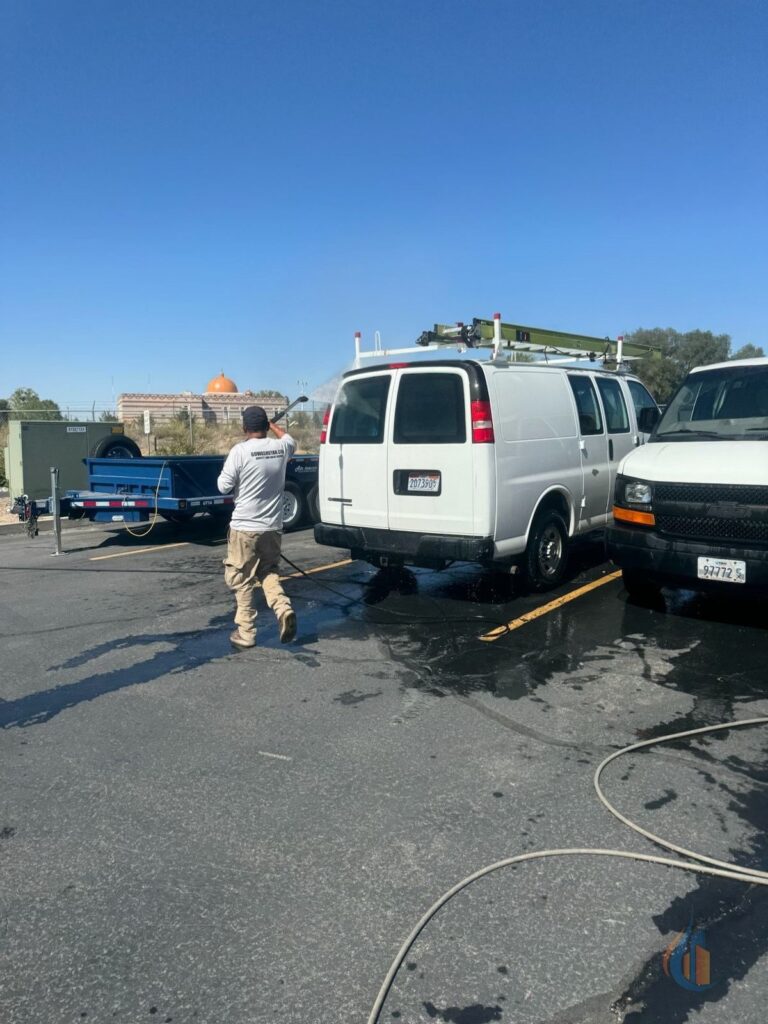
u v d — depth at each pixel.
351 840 3.31
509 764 3.97
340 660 5.64
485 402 6.26
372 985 2.50
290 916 2.84
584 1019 2.35
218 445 26.91
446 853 3.20
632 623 6.35
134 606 7.44
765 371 6.70
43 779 3.92
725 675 5.18
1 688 5.25
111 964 2.62
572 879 3.02
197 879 3.07
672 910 2.84
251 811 3.56
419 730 4.40
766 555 5.46
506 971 2.55
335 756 4.10
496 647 5.84
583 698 4.83
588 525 7.86
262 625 6.62
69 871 3.14
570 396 7.52
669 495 5.93
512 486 6.54
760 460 5.70
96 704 4.93
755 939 2.68
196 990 2.50
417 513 6.61
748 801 3.59
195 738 4.37
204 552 10.66
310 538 11.38
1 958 2.67
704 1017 2.35
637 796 3.64
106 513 11.46
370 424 6.88
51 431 13.38
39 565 9.80
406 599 7.31
